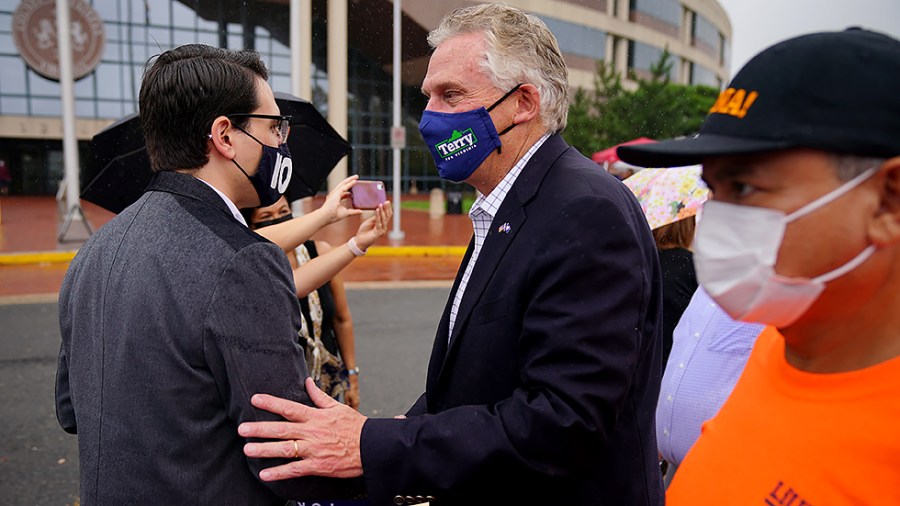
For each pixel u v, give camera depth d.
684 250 2.60
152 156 1.49
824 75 0.85
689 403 2.13
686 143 0.97
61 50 12.76
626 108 22.69
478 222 1.67
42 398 4.77
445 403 1.54
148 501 1.30
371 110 29.53
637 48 35.09
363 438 1.36
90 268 1.43
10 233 14.33
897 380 0.89
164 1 27.53
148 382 1.28
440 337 1.70
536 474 1.33
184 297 1.28
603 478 1.48
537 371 1.32
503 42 1.54
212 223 1.36
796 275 0.90
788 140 0.85
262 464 1.34
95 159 2.45
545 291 1.33
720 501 1.10
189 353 1.27
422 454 1.33
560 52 1.62
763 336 1.22
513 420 1.31
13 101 28.23
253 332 1.29
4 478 3.58
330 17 22.17
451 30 1.61
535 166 1.51
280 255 1.39
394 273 10.74
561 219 1.36
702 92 27.53
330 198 2.42
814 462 0.95
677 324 2.44
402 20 17.45
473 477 1.33
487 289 1.46
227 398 1.32
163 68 1.46
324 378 2.99
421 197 30.53
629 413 1.49
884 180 0.84
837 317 0.93
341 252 2.44
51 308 7.76
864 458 0.90
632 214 1.46
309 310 2.77
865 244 0.86
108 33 27.62
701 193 2.53
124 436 1.30
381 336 6.62
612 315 1.30
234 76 1.47
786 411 1.03
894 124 0.82
